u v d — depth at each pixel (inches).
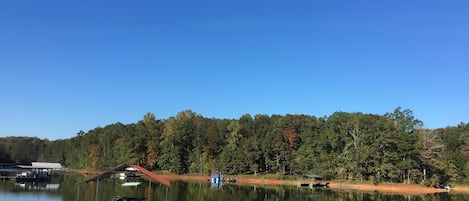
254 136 6924.2
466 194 4761.3
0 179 4675.2
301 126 6820.9
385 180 5315.0
